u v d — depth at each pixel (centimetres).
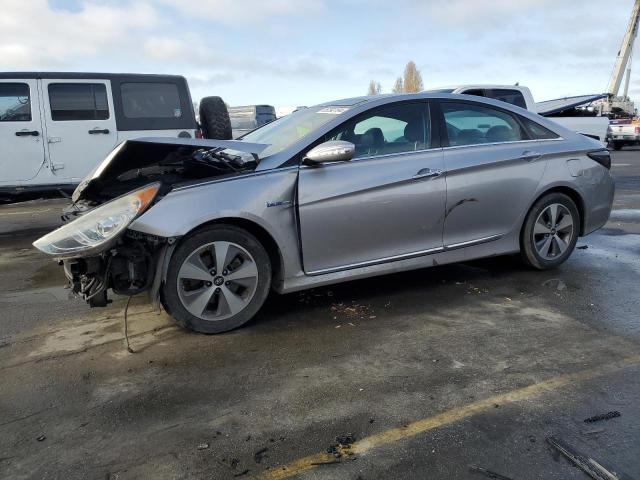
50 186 765
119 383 314
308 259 395
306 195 386
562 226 508
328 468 237
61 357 348
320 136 402
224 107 889
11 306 448
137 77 795
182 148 402
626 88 4019
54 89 752
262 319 405
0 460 246
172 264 357
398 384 307
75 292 361
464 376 314
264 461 243
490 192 459
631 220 788
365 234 411
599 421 268
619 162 1722
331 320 402
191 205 354
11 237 768
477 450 248
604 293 455
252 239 376
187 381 314
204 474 235
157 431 266
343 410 281
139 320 407
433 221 437
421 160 430
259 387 306
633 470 233
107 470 238
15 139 739
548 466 236
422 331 380
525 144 485
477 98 475
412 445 252
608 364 326
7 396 301
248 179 374
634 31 3734
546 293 456
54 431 268
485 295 453
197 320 370
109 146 786
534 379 310
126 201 347
